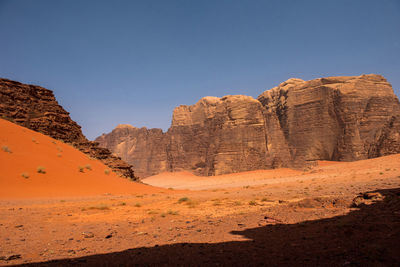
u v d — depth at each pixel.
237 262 5.12
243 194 28.33
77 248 7.23
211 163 178.62
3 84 60.03
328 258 4.89
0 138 40.84
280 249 5.89
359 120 147.00
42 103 64.94
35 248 7.31
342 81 164.50
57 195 30.92
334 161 147.00
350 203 12.38
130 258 5.89
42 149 45.34
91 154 61.72
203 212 14.48
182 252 6.22
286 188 34.59
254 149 168.88
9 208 18.62
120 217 13.83
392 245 5.22
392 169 52.09
